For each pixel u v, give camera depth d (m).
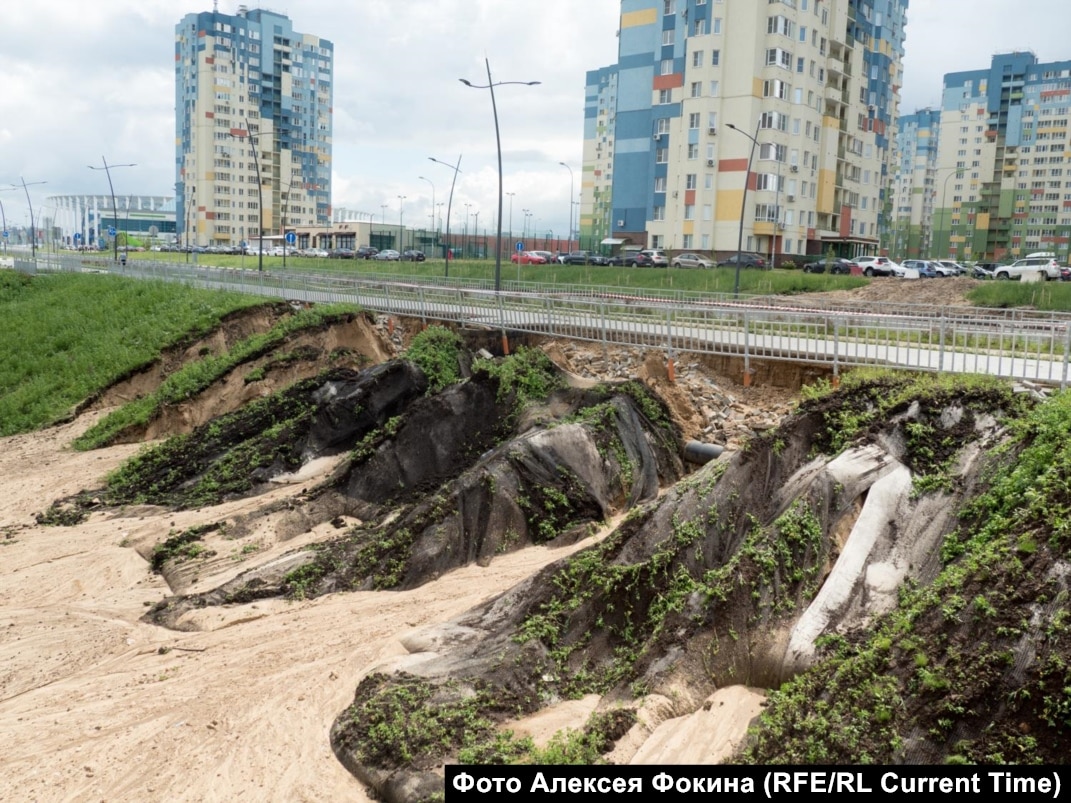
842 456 13.41
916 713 9.23
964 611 9.94
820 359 20.42
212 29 126.31
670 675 11.62
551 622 13.32
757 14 66.69
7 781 11.15
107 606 17.30
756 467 14.13
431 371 25.73
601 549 14.26
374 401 24.44
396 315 32.19
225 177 130.50
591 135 123.88
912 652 9.88
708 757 10.16
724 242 70.06
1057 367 18.95
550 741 10.92
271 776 10.99
